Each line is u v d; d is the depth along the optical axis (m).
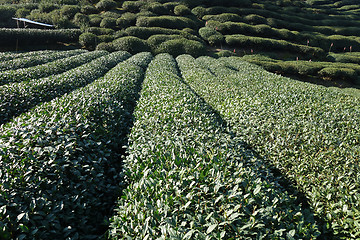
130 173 4.11
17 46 25.25
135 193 3.36
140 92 10.57
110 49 26.50
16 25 31.95
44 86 9.38
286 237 2.57
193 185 3.22
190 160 3.95
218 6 39.56
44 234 2.88
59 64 15.09
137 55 22.83
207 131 5.61
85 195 3.75
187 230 2.53
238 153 4.56
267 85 11.34
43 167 3.67
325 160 4.78
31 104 8.37
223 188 3.18
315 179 4.33
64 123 4.96
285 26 37.72
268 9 43.22
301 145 5.36
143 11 35.72
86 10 34.91
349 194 3.68
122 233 2.85
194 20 35.81
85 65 14.91
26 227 2.70
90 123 5.39
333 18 45.66
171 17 33.34
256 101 8.08
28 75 11.95
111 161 5.21
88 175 4.13
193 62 19.44
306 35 33.75
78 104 6.25
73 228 3.31
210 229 2.34
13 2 40.22
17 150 3.97
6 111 7.59
